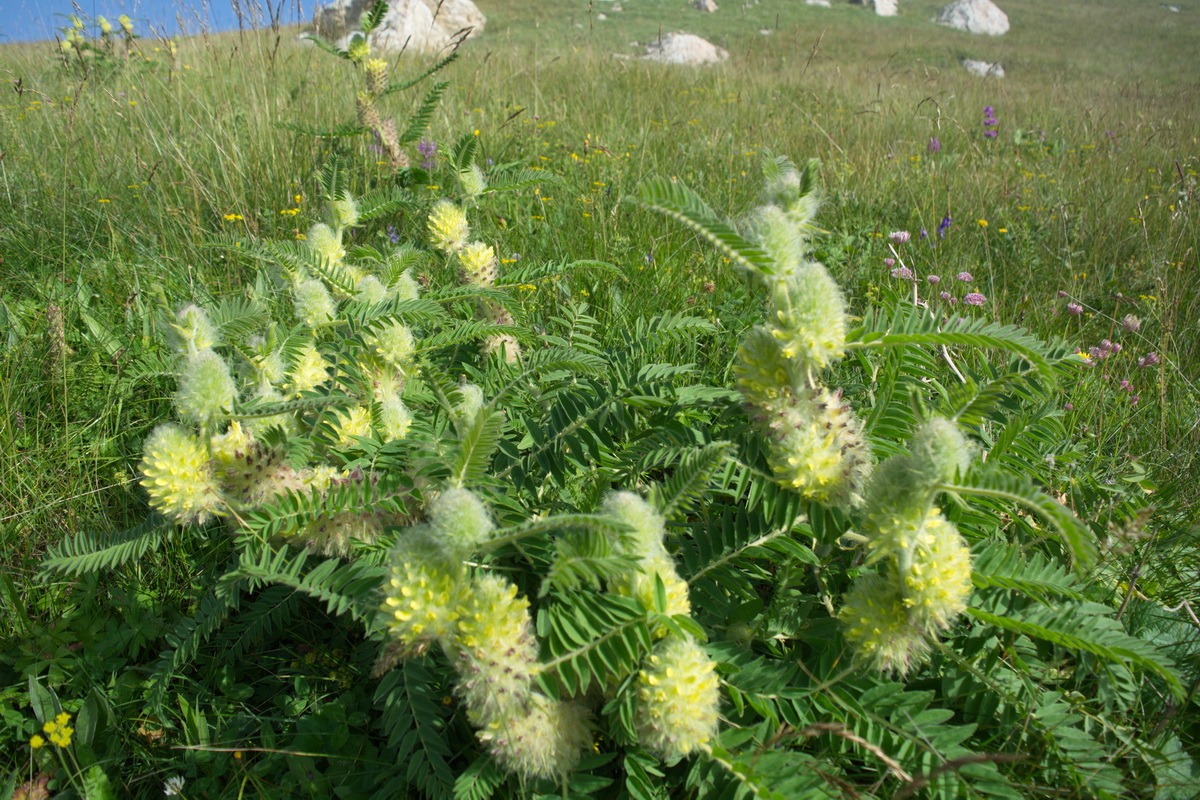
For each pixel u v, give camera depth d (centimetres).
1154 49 2323
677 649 155
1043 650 191
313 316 252
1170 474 274
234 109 578
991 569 182
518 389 243
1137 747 179
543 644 162
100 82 634
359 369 225
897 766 150
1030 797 166
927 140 805
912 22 2873
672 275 397
